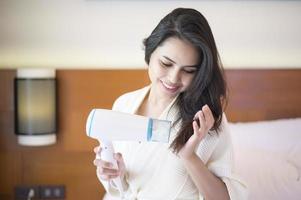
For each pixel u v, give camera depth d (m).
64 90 1.52
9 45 1.54
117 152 0.94
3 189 1.57
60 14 1.52
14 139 1.54
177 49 0.76
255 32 1.54
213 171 0.88
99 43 1.54
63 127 1.54
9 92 1.51
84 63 1.55
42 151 1.55
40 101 1.42
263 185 1.21
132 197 0.94
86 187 1.58
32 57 1.54
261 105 1.55
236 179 0.86
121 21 1.53
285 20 1.53
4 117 1.52
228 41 1.55
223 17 1.53
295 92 1.54
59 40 1.54
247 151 1.32
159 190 0.91
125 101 1.02
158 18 1.52
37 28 1.53
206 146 0.86
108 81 1.52
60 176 1.57
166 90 0.84
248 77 1.53
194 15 0.76
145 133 0.79
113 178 0.90
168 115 0.90
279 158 1.30
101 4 1.51
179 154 0.81
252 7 1.52
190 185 0.90
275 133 1.39
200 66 0.78
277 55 1.56
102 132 0.81
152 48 0.82
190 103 0.83
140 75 1.51
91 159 1.55
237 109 1.55
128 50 1.54
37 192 1.56
